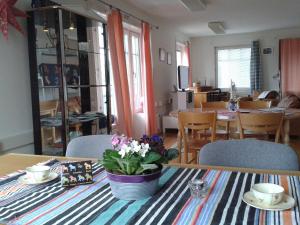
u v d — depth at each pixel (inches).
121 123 164.7
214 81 355.3
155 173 42.3
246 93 346.3
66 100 113.4
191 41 356.8
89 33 135.1
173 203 40.0
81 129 127.3
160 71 254.2
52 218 36.7
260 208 37.0
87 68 134.9
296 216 35.1
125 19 189.9
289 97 221.6
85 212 38.1
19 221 36.2
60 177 52.0
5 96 104.0
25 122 112.8
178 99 267.0
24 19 111.1
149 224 34.2
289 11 230.5
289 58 319.3
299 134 205.3
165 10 214.7
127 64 209.9
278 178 48.1
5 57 103.7
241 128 113.4
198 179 47.8
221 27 287.0
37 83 113.6
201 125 118.3
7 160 64.9
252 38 334.0
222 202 39.6
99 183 49.0
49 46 112.2
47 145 115.2
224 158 59.5
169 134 247.0
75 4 135.6
